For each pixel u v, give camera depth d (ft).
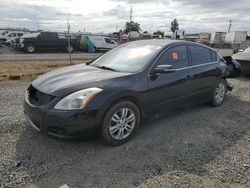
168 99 14.51
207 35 148.15
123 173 10.02
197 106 19.39
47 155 11.08
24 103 12.32
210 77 17.76
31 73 31.45
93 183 9.34
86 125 10.98
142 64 13.61
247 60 31.32
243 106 19.88
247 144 13.00
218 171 10.39
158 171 10.21
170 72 13.25
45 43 75.72
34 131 13.24
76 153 11.36
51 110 10.81
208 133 14.24
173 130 14.43
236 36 127.34
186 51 16.11
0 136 12.54
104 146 12.09
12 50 80.33
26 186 9.02
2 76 28.55
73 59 55.16
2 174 9.57
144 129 14.40
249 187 9.45
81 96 10.92
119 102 11.97
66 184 9.22
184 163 10.88
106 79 12.05
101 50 86.22
